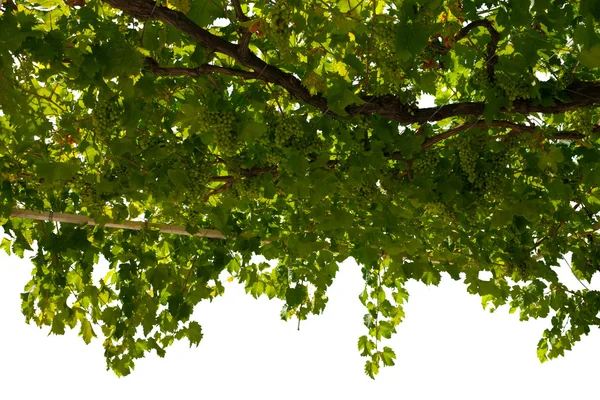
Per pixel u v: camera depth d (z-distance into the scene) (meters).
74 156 3.86
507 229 4.52
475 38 3.36
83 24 2.78
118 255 4.48
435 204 3.92
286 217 4.81
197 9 2.76
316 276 4.83
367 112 3.22
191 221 4.12
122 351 4.48
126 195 3.69
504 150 3.68
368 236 4.18
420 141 3.41
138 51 2.84
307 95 3.10
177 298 4.49
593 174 3.85
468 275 4.46
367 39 3.04
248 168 3.71
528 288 4.96
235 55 2.88
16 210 3.96
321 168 3.51
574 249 4.63
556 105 3.26
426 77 3.15
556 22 2.78
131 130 3.07
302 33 3.16
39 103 3.16
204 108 2.90
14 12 2.73
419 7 2.64
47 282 4.46
